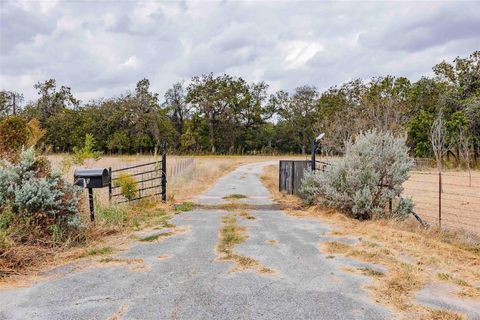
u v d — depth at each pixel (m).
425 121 37.31
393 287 4.52
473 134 35.41
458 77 41.78
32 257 5.41
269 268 5.26
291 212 10.04
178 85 66.75
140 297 4.18
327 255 5.92
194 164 29.09
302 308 3.92
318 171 11.02
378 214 8.68
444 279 4.79
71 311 3.80
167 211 10.02
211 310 3.85
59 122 50.62
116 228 7.58
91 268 5.21
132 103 53.09
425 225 8.39
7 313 3.75
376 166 9.16
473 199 14.39
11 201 6.07
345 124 38.19
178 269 5.19
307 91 71.88
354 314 3.78
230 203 11.73
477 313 3.81
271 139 72.94
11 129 8.88
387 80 45.09
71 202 6.59
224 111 66.88
